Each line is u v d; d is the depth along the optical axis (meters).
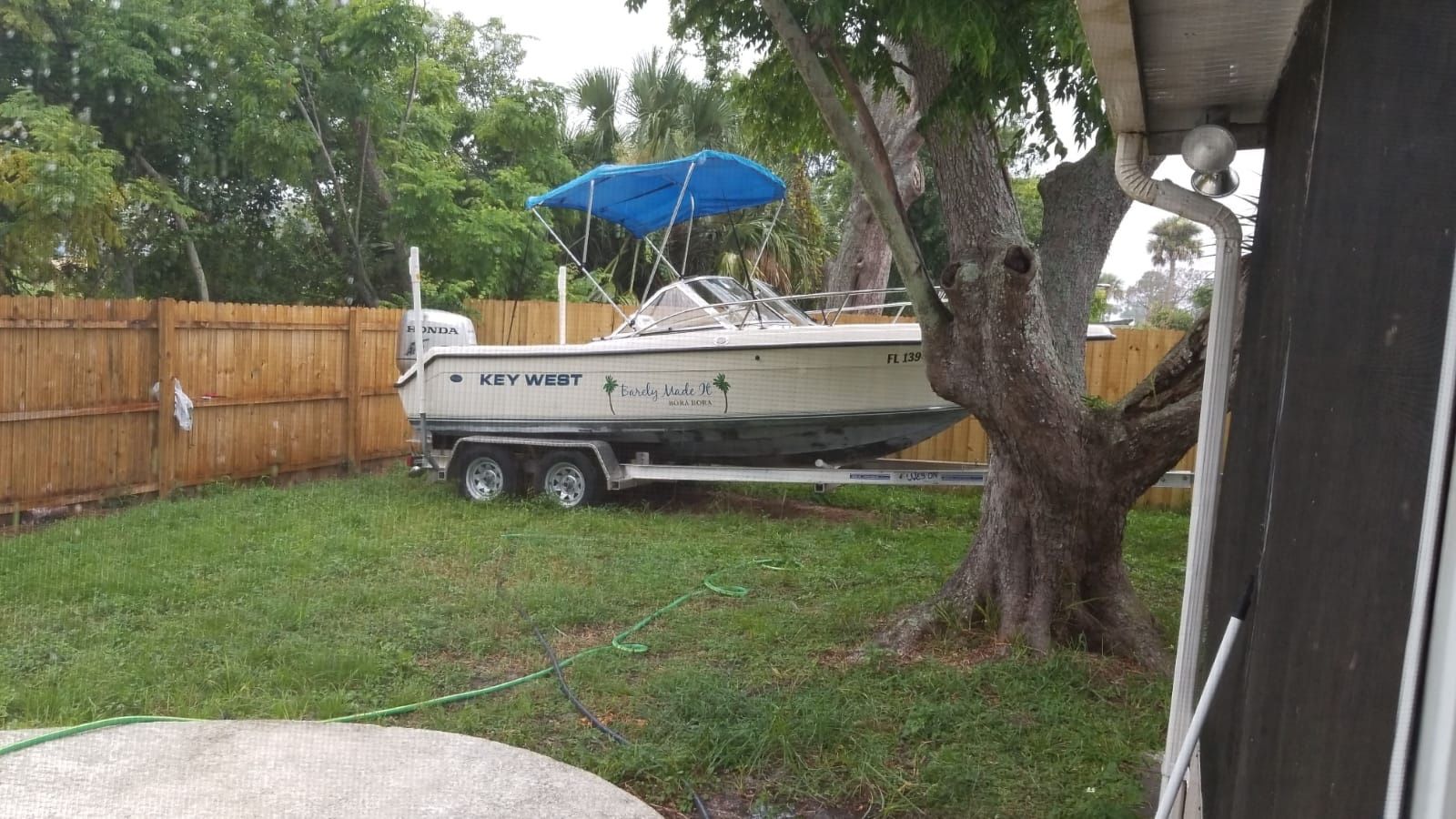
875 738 4.13
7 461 8.04
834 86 6.23
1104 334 8.10
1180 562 7.74
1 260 11.52
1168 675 4.89
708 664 5.11
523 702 4.55
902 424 8.42
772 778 3.88
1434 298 1.52
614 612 6.05
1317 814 1.70
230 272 15.88
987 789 3.76
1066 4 4.05
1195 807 2.83
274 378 10.60
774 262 17.36
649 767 3.90
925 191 18.61
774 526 8.73
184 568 6.76
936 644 5.27
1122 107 2.72
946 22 4.08
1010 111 4.90
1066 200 5.71
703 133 18.23
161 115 13.64
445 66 19.17
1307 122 2.05
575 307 12.82
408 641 5.43
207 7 14.02
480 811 3.41
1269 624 1.96
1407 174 1.58
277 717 4.38
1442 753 1.32
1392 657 1.56
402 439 12.66
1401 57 1.60
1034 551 5.27
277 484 10.75
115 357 8.92
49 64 12.89
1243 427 2.79
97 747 3.84
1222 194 2.89
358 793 3.51
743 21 5.83
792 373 8.47
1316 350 1.81
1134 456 4.95
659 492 10.30
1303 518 1.82
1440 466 1.41
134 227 14.30
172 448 9.41
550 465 9.55
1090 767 3.94
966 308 4.86
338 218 15.94
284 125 13.98
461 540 7.88
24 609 5.82
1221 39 2.34
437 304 13.34
